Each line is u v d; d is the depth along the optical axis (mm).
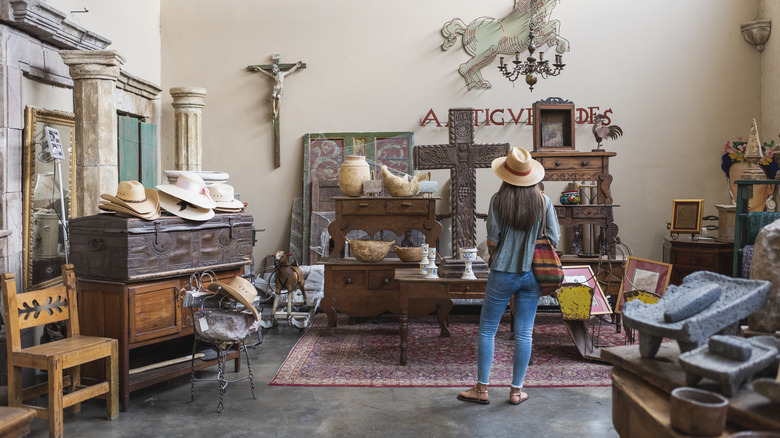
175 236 4352
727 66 7930
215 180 5758
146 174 7664
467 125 6078
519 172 3932
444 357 5238
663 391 2057
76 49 5738
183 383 4645
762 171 6297
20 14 4754
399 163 8109
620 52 7996
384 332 6172
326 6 8250
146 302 4176
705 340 1989
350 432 3664
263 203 8336
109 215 4137
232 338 4023
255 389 4477
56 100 5664
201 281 4449
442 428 3715
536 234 3939
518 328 4094
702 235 7309
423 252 5137
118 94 6891
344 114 8258
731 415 1727
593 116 8016
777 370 1862
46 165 5348
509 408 4035
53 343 3793
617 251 8039
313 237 7945
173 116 8375
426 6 8164
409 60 8203
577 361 5070
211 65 8344
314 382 4594
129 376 4180
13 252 4918
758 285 2088
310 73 8273
